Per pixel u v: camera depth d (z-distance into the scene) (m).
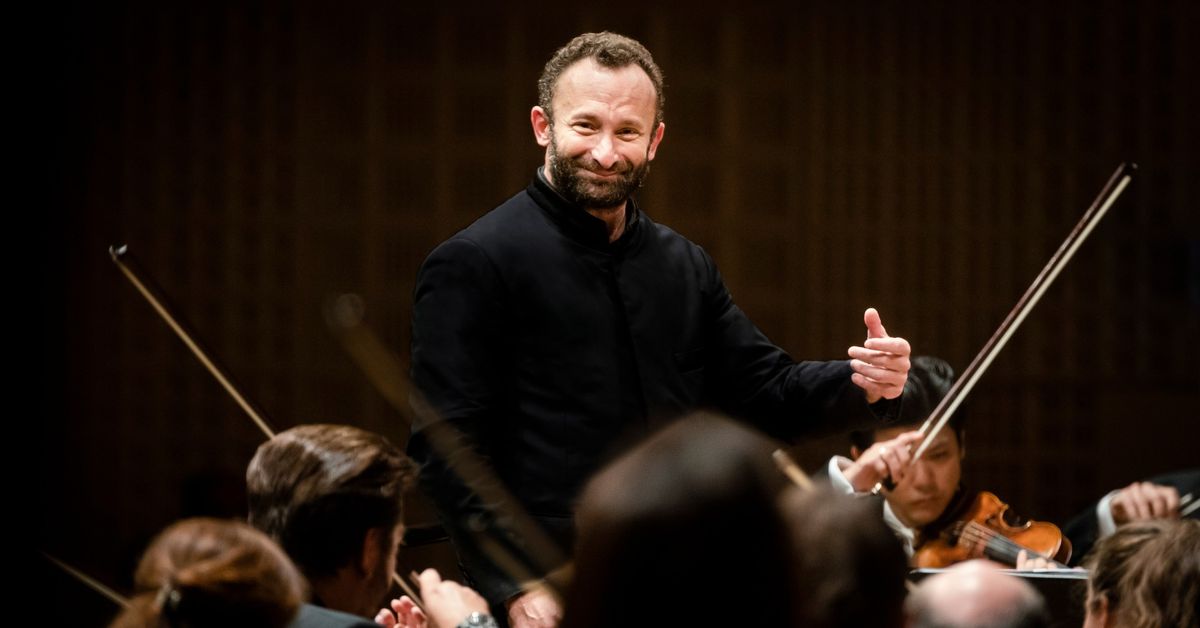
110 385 15.05
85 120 15.05
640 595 2.66
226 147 15.14
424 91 15.24
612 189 5.70
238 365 15.09
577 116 5.71
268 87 15.16
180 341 15.09
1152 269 15.38
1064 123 15.30
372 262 15.19
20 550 11.98
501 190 15.27
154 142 15.09
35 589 12.02
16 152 14.90
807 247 15.20
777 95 15.27
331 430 4.98
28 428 14.93
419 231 15.21
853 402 5.70
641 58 5.84
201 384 15.10
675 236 6.09
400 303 15.18
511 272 5.67
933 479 7.98
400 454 4.96
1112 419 15.31
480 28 15.25
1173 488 8.71
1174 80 15.33
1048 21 15.29
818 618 3.36
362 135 15.23
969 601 3.78
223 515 8.93
